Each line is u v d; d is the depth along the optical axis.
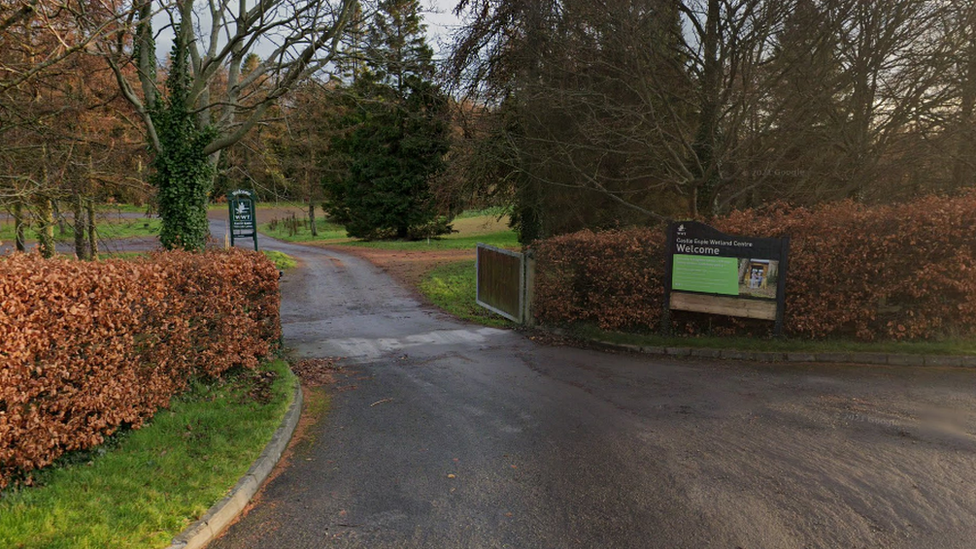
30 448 4.26
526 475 5.00
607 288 10.67
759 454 5.23
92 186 16.25
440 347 10.54
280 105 14.74
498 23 15.93
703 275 9.60
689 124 16.44
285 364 8.55
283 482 5.00
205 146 13.41
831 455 5.12
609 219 18.34
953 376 7.31
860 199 13.98
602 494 4.60
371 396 7.57
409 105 31.81
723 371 8.09
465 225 49.06
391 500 4.62
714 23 13.34
